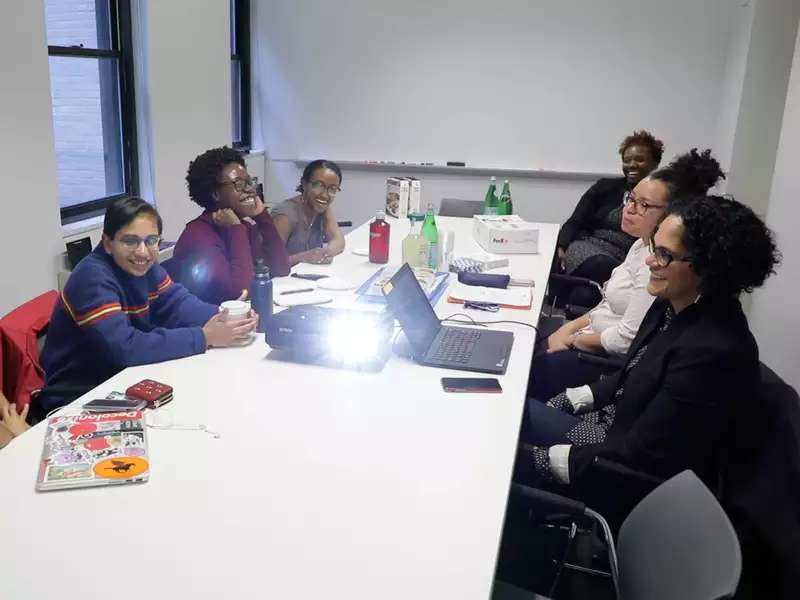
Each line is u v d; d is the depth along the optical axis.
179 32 4.21
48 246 3.20
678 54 5.04
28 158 3.02
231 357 1.97
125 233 1.92
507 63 5.29
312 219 3.39
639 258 2.54
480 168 5.47
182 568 1.06
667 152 5.22
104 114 3.99
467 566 1.09
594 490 1.76
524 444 1.90
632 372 1.89
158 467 1.35
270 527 1.17
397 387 1.80
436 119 5.51
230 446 1.44
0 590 1.00
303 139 5.77
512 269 3.14
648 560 1.31
